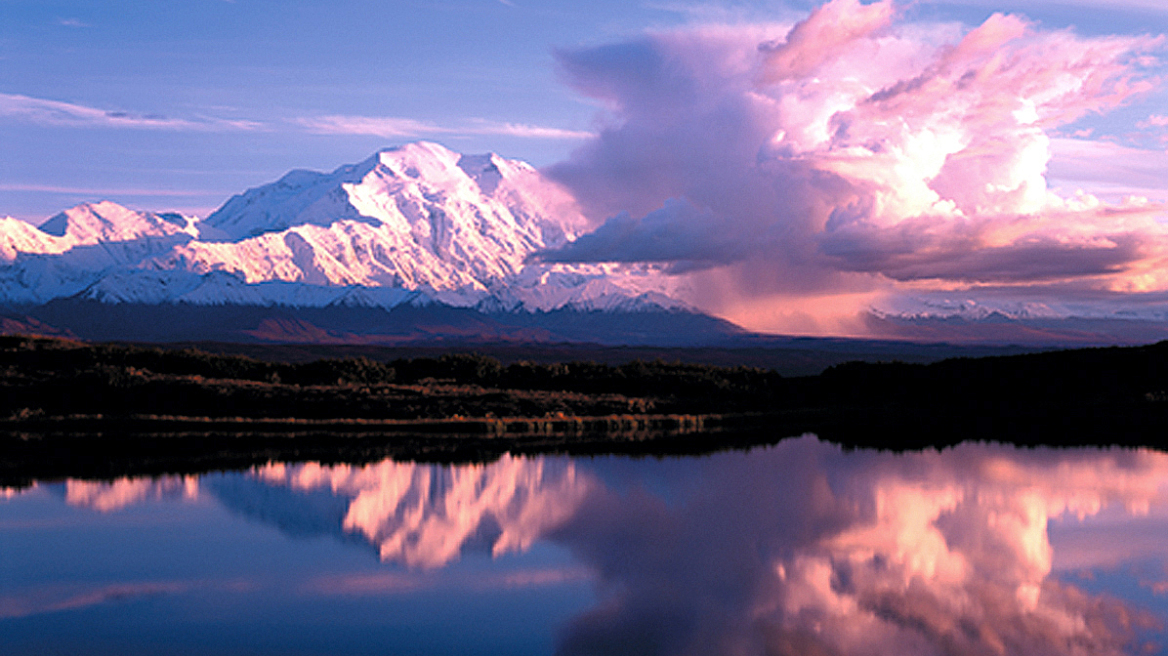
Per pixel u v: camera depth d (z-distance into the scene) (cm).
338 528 3784
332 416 8112
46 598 2844
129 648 2442
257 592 2909
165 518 3947
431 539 3606
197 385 8656
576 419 8044
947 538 3619
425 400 8619
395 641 2495
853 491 4597
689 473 5206
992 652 2417
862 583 3025
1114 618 2680
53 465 5397
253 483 4825
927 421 8312
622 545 3516
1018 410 9169
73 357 10662
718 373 12038
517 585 3000
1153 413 8519
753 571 3161
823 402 10506
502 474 5178
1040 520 3922
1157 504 4234
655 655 2397
